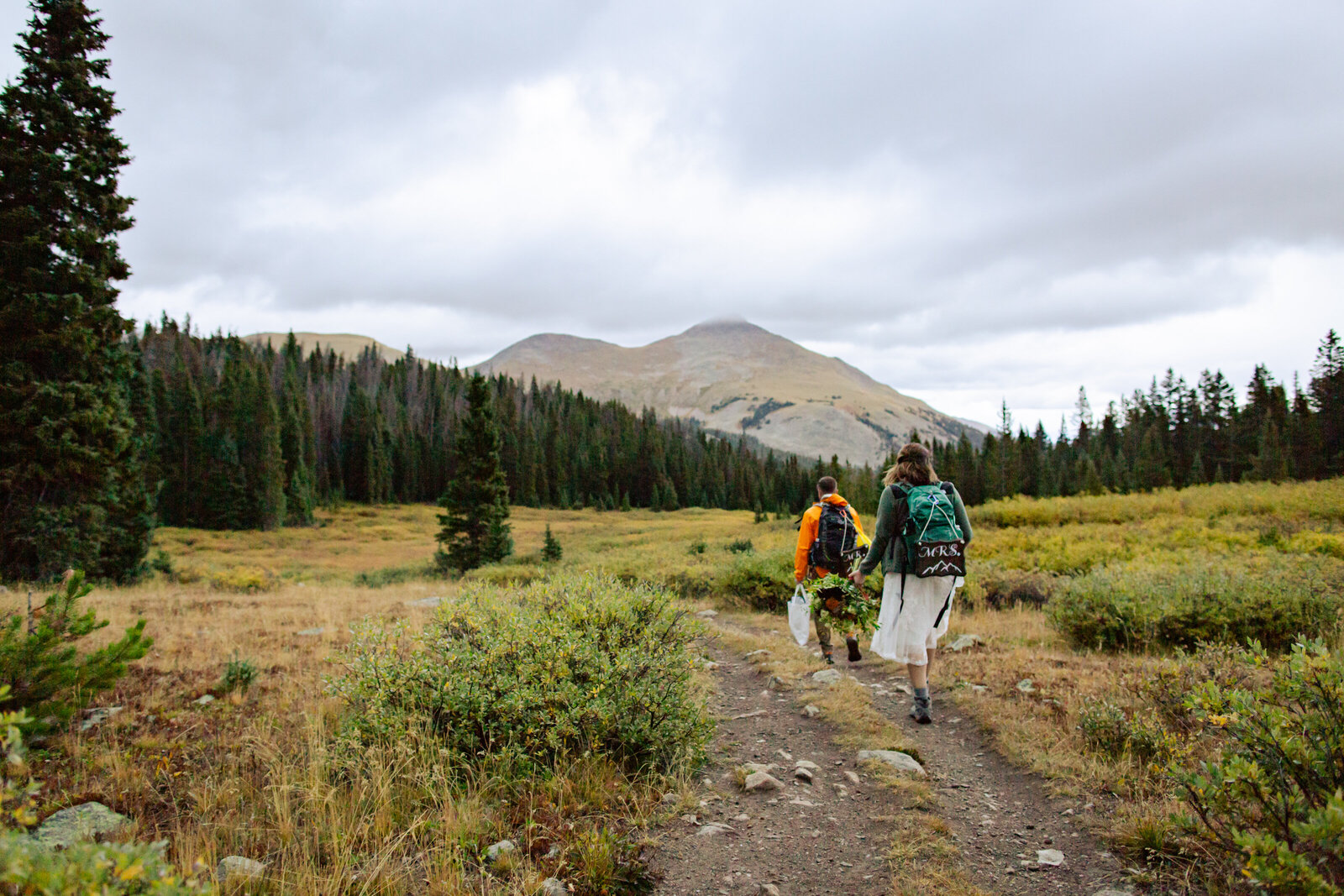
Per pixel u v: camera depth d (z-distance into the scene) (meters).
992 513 23.95
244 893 2.67
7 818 2.93
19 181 16.12
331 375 147.75
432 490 116.44
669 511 118.81
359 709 4.31
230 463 76.69
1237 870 2.55
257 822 3.31
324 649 6.66
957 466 75.81
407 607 10.10
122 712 4.85
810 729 4.91
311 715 4.54
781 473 135.12
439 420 130.25
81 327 16.16
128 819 3.29
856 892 2.81
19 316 15.52
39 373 16.52
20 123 16.41
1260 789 2.50
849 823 3.43
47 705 4.02
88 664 4.31
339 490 105.94
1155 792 3.43
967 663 6.40
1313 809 2.31
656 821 3.45
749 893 2.83
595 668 4.24
